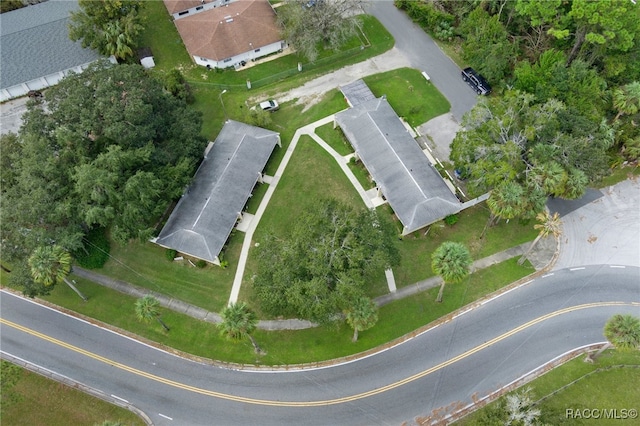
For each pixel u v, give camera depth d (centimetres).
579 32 6562
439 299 5422
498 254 5791
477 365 5088
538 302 5469
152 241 5759
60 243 5116
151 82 6069
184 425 4847
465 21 7381
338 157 6594
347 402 4903
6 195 5359
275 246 5022
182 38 7600
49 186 5222
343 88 7081
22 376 5175
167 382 5091
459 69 7494
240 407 4912
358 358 5156
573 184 5412
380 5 8400
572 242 5856
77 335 5416
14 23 7556
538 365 5078
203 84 7394
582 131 5744
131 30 7156
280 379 5056
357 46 7788
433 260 4819
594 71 6378
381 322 5350
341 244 4847
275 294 4694
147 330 5403
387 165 6062
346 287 4488
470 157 5734
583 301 5462
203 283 5634
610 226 5972
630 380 4978
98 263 5753
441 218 5753
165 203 5625
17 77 7181
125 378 5134
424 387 4969
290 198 6231
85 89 5719
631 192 6241
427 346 5206
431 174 6072
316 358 5166
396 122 6562
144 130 5659
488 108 5909
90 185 5084
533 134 5566
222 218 5791
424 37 7931
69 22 7519
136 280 5703
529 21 7275
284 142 6762
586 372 5028
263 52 7706
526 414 4166
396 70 7512
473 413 4816
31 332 5456
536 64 6556
